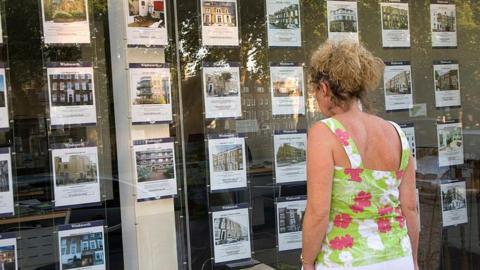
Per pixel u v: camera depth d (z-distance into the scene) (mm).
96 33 3273
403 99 4211
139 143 3352
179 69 3477
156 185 3395
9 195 3105
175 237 3455
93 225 3260
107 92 3293
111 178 3301
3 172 3096
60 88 3203
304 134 3826
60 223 3199
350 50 2197
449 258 4375
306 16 3879
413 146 4234
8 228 3102
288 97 3795
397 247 2129
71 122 3223
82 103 3244
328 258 2109
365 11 4090
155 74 3398
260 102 3713
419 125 4266
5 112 3104
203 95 3541
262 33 3736
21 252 3125
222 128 3592
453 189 4391
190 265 3494
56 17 3197
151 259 3385
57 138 3195
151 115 3381
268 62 3746
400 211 2225
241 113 3648
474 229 4465
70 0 3227
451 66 4391
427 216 4301
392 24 4184
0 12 3102
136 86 3348
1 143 3098
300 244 3799
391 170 2170
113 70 3303
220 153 3584
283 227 3756
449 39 4387
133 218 3336
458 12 4426
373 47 4117
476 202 4477
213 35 3580
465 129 4434
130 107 3324
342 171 2092
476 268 4453
